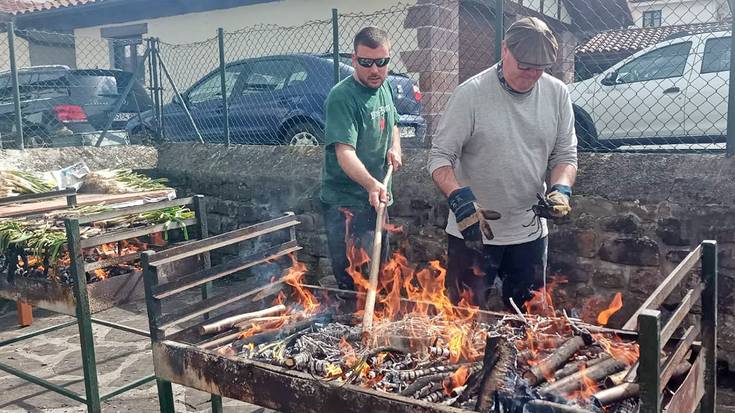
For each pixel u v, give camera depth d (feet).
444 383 6.27
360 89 10.53
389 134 11.19
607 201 12.09
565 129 9.24
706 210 11.09
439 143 8.98
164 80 29.60
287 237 16.88
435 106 15.44
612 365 6.12
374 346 7.21
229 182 18.49
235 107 21.43
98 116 24.80
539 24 8.11
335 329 7.93
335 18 16.07
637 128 21.29
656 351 4.84
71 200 12.96
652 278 11.75
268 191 17.61
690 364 6.39
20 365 13.07
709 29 20.66
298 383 6.20
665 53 20.93
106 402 11.28
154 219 10.92
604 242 12.16
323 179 11.27
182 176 19.74
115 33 41.60
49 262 9.65
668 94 20.53
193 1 37.83
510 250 9.66
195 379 7.06
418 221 14.48
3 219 11.50
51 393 11.76
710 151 14.57
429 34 15.12
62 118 23.04
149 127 23.43
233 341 7.89
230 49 32.76
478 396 5.73
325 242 16.51
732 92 11.34
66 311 9.55
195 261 10.52
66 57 40.45
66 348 13.98
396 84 19.12
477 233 8.53
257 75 21.18
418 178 14.42
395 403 5.61
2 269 10.52
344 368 6.61
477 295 9.93
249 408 11.12
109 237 9.36
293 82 20.39
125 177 15.94
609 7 29.25
